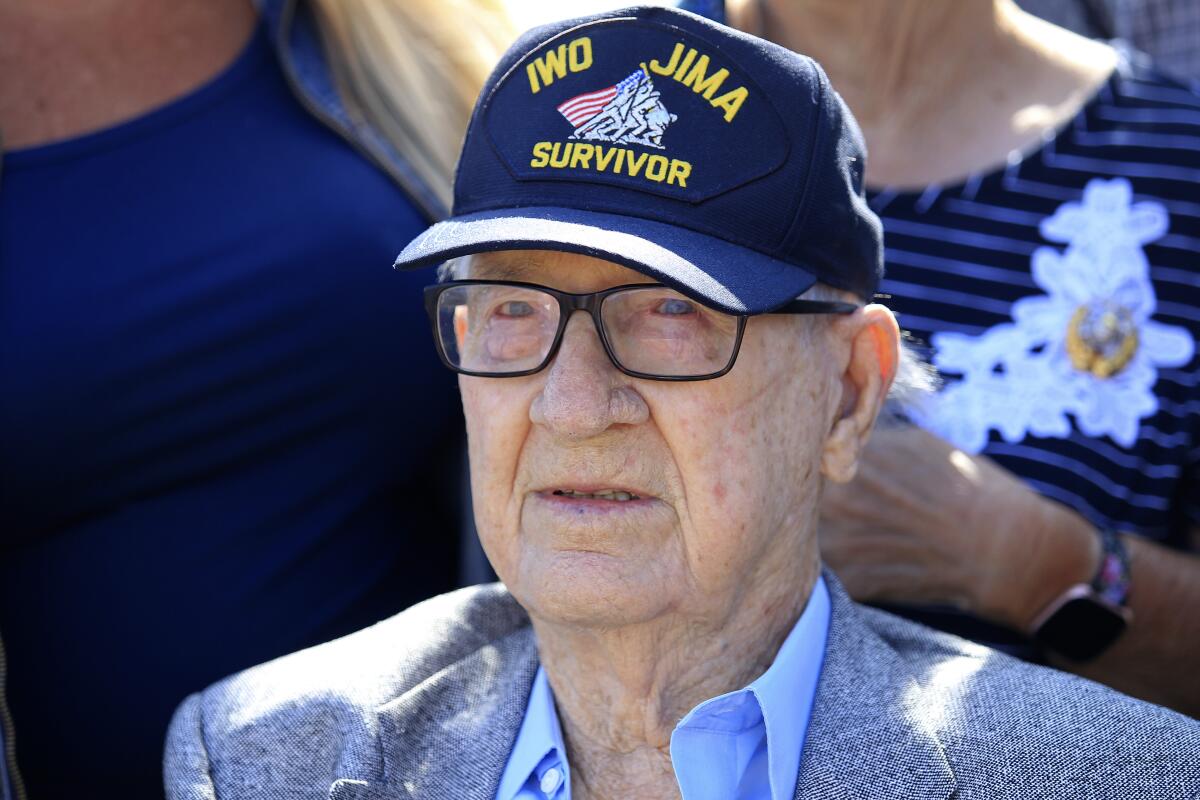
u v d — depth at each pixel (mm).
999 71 3506
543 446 2418
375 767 2682
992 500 3197
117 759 3363
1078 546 3164
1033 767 2400
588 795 2678
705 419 2359
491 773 2693
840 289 2518
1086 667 3238
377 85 3703
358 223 3537
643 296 2385
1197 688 3258
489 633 2955
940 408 3229
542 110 2459
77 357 3309
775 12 3672
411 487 3754
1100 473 3207
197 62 3600
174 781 2811
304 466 3498
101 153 3475
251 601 3400
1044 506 3184
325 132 3662
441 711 2805
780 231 2381
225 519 3420
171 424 3377
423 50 3785
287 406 3455
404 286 3576
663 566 2410
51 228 3396
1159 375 3207
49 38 3488
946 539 3223
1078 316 3248
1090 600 3152
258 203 3486
